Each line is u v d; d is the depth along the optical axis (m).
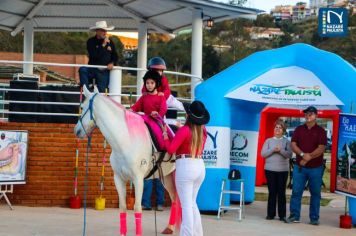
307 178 12.97
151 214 13.27
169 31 20.28
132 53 53.34
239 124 15.85
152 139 10.06
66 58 41.94
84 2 19.27
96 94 9.86
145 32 19.62
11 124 13.83
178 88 36.25
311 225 12.77
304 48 14.19
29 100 14.52
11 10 19.19
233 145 15.91
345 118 12.80
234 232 11.51
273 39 86.38
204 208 13.45
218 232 11.45
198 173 9.45
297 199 13.01
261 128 20.66
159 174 10.40
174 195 10.89
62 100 14.73
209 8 15.95
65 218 12.34
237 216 13.65
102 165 13.89
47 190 13.80
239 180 13.48
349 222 12.59
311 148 12.70
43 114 14.05
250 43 81.25
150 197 13.86
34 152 13.76
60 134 13.84
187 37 60.59
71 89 14.84
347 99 13.38
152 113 10.24
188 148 9.44
